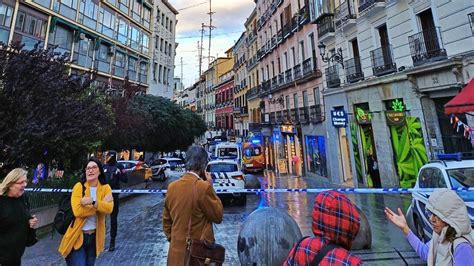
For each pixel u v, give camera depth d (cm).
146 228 823
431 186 569
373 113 1398
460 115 973
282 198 1295
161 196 1555
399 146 1261
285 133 2656
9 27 1769
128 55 3011
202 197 294
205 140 6125
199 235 289
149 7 3456
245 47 4375
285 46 2664
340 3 1697
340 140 1758
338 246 158
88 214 371
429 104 1115
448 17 986
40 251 612
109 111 1266
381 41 1391
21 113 751
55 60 933
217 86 6278
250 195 1433
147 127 2192
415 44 1117
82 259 372
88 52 2447
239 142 4297
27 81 770
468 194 490
